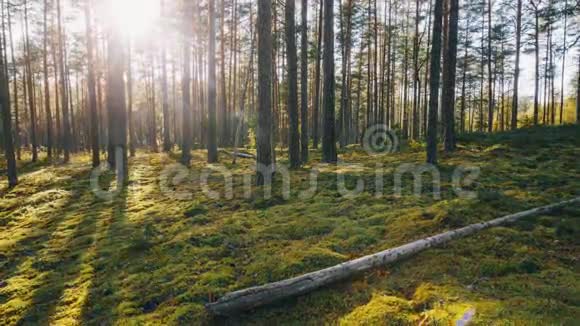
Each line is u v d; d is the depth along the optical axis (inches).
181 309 195.0
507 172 409.7
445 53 696.4
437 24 467.5
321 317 176.6
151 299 213.2
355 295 188.5
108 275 250.7
